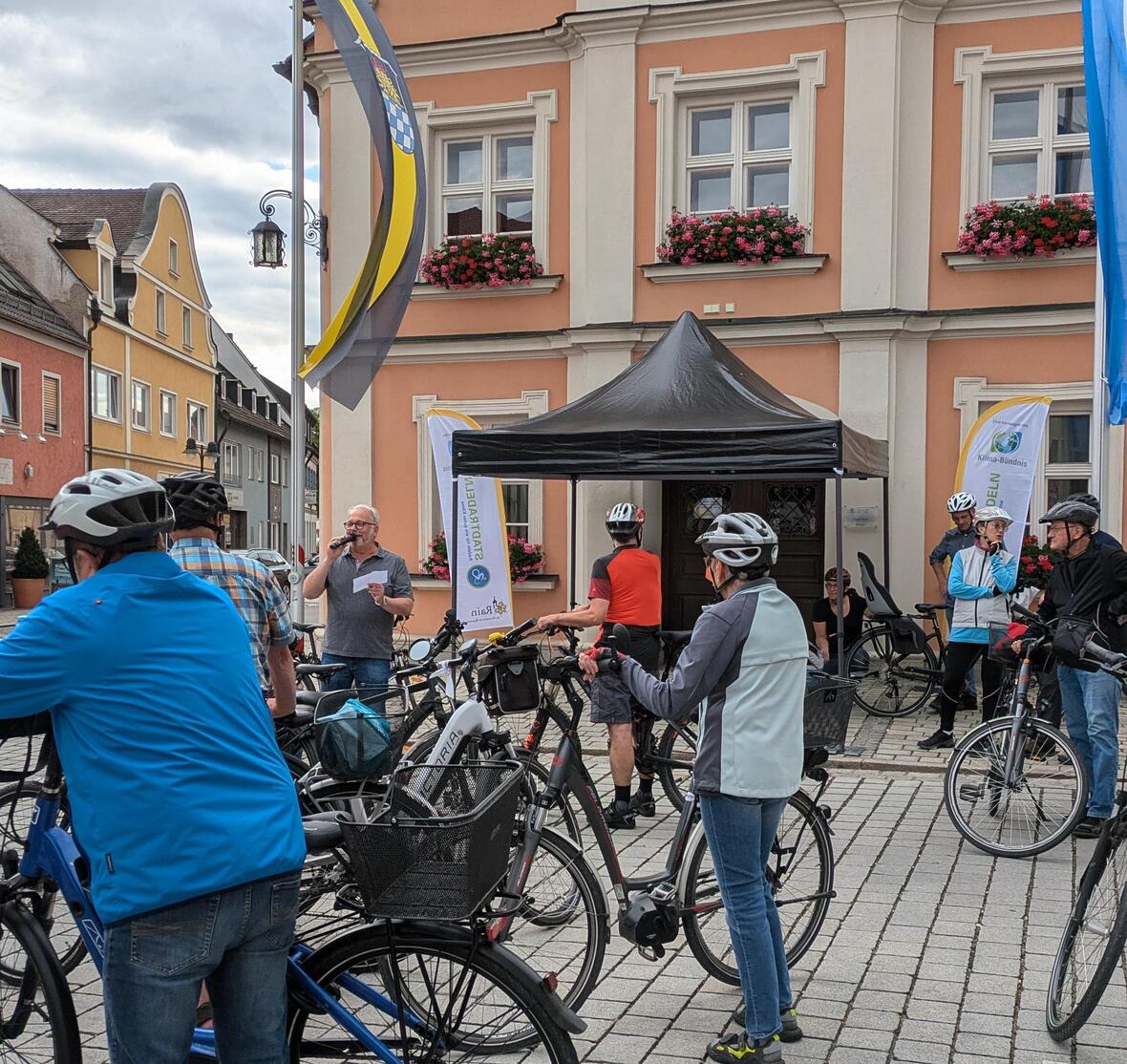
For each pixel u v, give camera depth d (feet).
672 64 42.50
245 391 171.83
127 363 122.52
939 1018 13.01
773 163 42.32
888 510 39.22
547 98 44.14
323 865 10.99
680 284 42.57
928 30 40.34
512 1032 9.19
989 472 36.42
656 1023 12.93
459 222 46.06
